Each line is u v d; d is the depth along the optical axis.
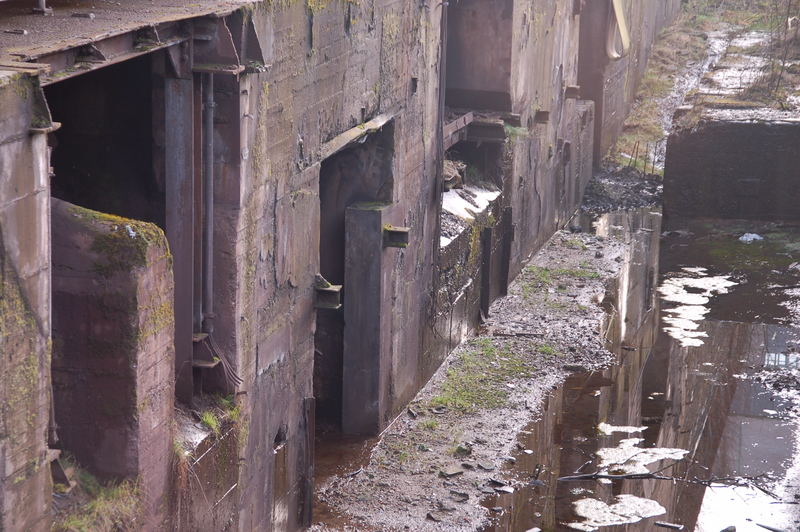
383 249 18.42
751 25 52.34
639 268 30.28
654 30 53.41
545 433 19.95
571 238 32.38
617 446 19.56
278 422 14.72
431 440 19.25
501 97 25.47
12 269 8.84
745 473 18.72
